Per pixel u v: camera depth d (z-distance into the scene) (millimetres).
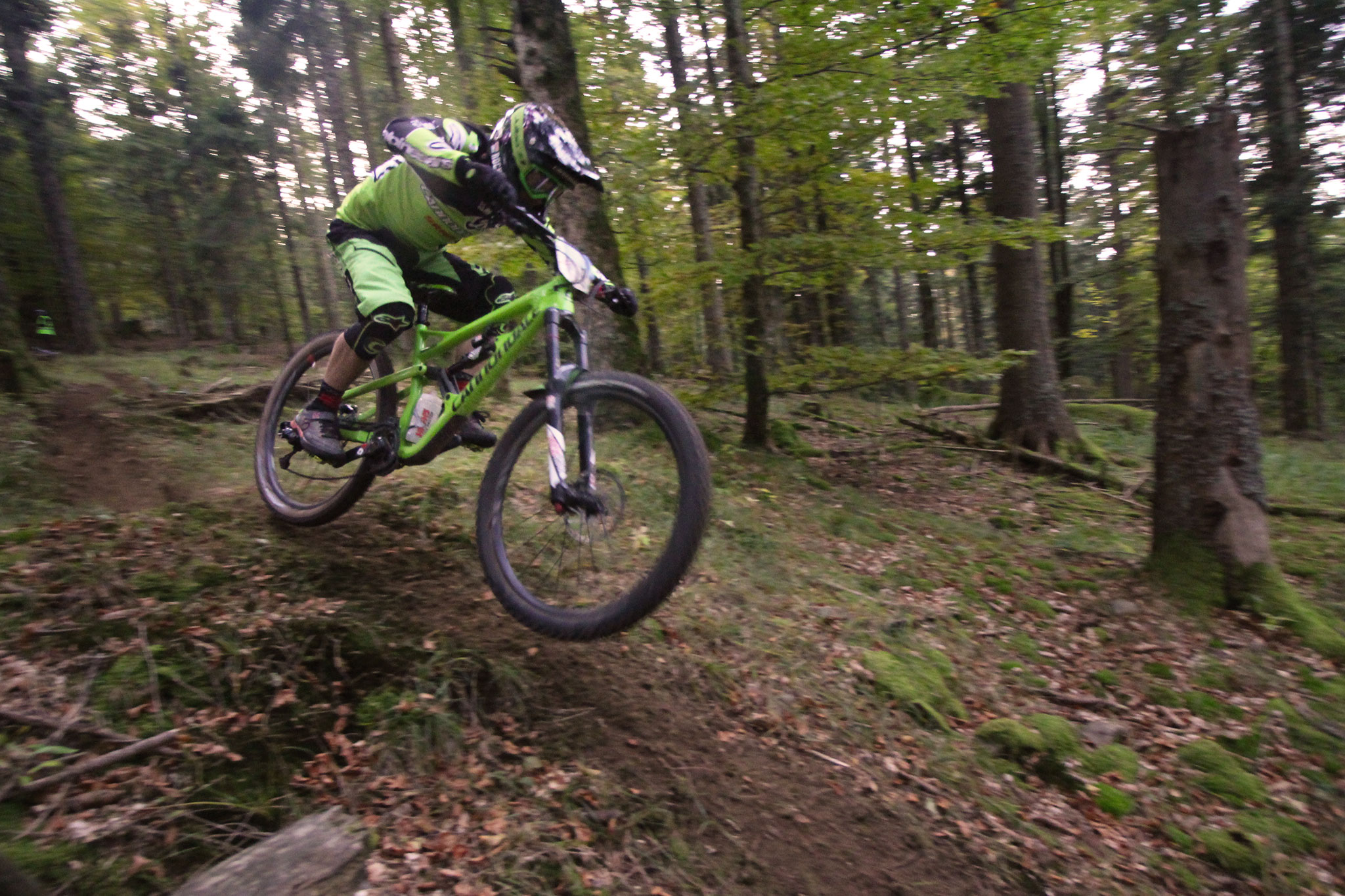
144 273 23281
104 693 2299
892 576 5621
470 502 4230
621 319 7238
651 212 7473
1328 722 4305
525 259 7168
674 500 2836
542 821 2438
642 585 2275
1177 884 3205
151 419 5805
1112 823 3514
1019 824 3301
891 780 3336
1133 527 7762
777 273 7641
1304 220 15430
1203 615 5391
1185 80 16266
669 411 2332
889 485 8984
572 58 6945
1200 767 3914
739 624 4121
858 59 6828
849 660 4109
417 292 3135
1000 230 7445
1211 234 5539
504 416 8305
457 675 2848
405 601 3225
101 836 1892
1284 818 3641
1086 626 5352
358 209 2977
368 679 2732
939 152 18828
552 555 2771
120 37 19266
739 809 2826
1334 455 12352
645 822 2590
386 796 2361
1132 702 4504
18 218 17484
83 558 2877
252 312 27000
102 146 19078
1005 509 8273
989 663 4691
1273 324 18984
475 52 9297
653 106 7328
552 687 3025
